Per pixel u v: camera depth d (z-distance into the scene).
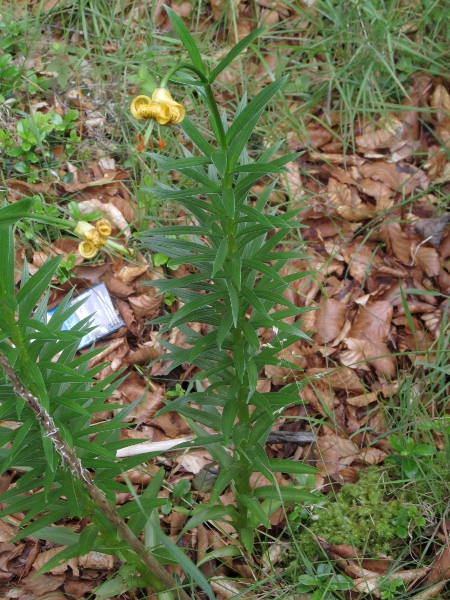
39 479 0.99
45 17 2.03
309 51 2.03
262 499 1.39
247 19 2.14
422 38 2.07
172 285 0.98
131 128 1.89
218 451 1.19
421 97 2.04
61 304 0.96
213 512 1.23
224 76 2.02
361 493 1.37
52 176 1.78
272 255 0.99
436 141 2.00
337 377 1.55
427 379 1.53
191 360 1.00
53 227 1.70
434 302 1.69
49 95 1.94
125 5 2.09
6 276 0.77
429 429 1.40
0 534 1.30
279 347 1.08
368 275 1.72
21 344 0.83
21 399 0.82
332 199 1.85
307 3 2.13
